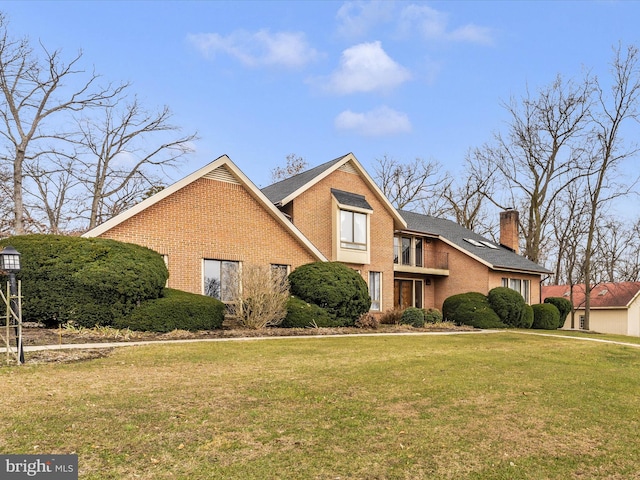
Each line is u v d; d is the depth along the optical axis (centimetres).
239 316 1560
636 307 3344
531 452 515
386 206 2581
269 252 1920
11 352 859
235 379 771
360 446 504
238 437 511
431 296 2952
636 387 884
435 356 1116
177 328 1371
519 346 1448
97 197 3070
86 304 1273
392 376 851
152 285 1363
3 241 1293
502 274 2841
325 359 999
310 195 2242
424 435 547
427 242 2961
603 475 465
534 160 3581
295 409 618
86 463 432
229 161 1788
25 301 1251
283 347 1155
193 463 443
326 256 2261
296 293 1791
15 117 2581
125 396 638
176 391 677
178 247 1655
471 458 489
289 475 429
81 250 1306
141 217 1575
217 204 1773
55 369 796
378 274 2528
